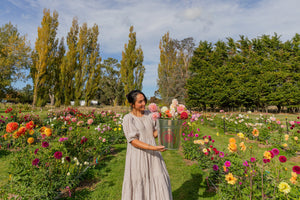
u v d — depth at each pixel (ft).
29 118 26.58
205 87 84.28
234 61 86.53
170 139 5.42
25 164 10.80
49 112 37.17
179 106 6.25
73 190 10.32
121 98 161.58
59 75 81.56
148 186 5.61
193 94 86.28
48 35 72.43
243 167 10.16
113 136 22.84
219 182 10.15
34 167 9.93
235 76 81.56
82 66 88.17
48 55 74.28
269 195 7.68
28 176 9.73
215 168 9.90
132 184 5.66
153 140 6.09
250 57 85.15
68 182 10.02
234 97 78.28
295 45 76.89
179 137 5.54
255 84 76.02
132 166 5.77
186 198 9.51
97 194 9.97
